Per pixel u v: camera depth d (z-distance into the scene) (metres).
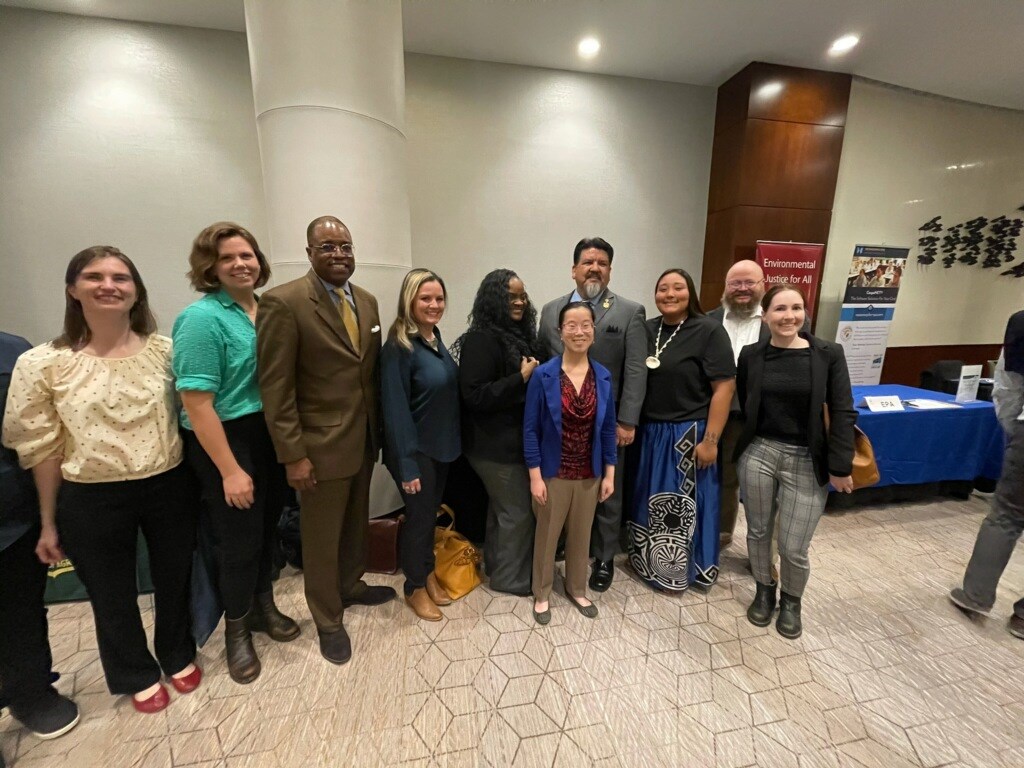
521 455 1.84
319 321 1.42
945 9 2.70
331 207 1.96
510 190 3.48
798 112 3.46
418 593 1.88
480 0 2.61
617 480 2.00
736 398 2.22
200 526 1.58
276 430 1.37
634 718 1.41
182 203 3.01
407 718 1.41
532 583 1.93
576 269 1.99
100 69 2.79
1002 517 1.79
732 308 2.30
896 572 2.21
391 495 2.46
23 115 2.74
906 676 1.58
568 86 3.45
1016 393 1.75
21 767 1.25
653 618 1.87
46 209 2.84
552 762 1.27
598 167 3.60
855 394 3.19
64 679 1.55
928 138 4.06
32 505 1.25
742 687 1.53
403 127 2.21
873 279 3.73
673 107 3.66
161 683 1.52
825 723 1.40
